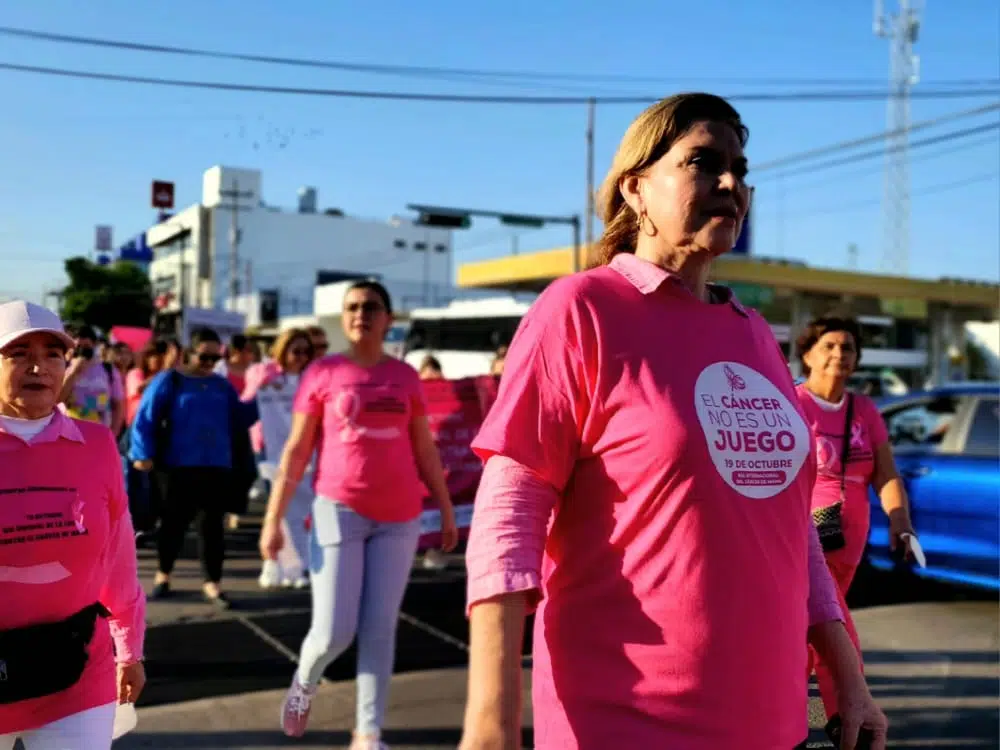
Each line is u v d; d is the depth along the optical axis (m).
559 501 1.58
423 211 22.17
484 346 27.17
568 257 31.17
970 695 4.51
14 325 2.24
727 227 1.61
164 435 5.99
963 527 6.05
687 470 1.46
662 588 1.46
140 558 7.46
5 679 2.16
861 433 3.66
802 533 1.61
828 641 1.83
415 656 5.09
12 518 2.20
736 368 1.58
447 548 4.08
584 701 1.50
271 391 6.99
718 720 1.44
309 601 6.20
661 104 1.68
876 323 39.12
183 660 4.93
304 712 3.68
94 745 2.30
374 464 3.70
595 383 1.50
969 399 6.42
